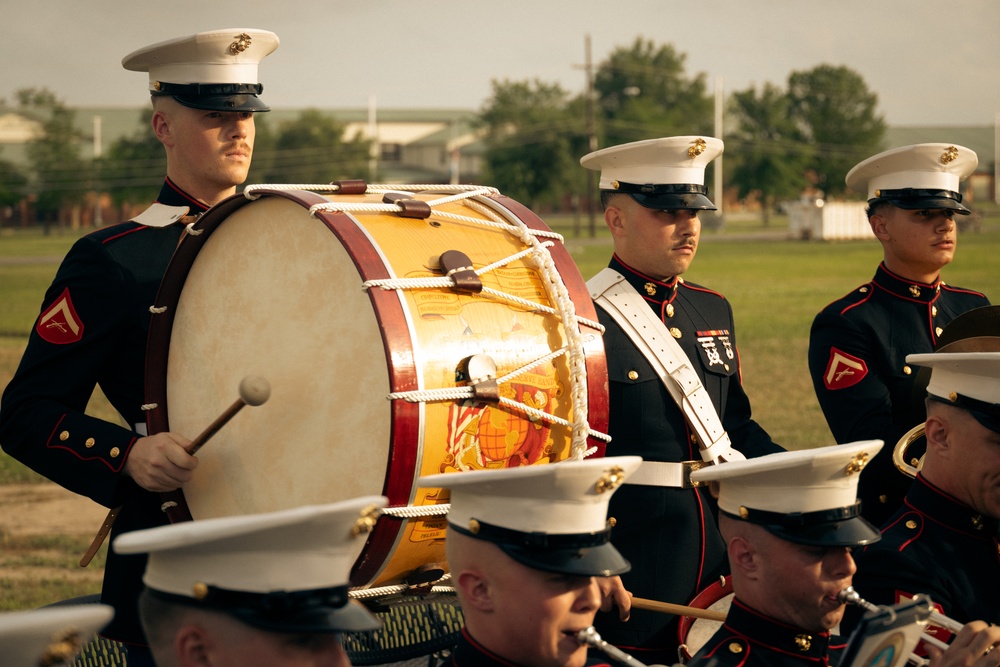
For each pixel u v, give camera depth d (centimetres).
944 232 457
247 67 364
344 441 287
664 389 387
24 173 7044
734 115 8162
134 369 349
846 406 439
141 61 364
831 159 7538
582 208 7800
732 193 8325
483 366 284
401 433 273
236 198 311
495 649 228
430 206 317
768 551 263
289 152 6900
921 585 313
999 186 7925
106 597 344
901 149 455
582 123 7069
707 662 265
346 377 287
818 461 258
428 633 393
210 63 358
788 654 265
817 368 451
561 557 223
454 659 236
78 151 7119
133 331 348
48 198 6869
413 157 8831
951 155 454
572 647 226
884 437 422
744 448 409
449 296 292
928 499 325
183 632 191
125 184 6906
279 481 301
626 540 376
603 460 228
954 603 316
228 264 319
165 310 333
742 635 269
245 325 313
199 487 321
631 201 394
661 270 397
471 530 227
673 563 375
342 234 289
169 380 336
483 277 302
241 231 316
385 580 293
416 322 282
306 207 293
